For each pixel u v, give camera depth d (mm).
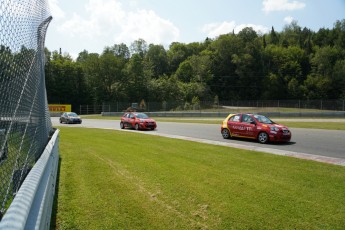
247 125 14453
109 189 6004
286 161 8828
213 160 9016
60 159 9305
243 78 95938
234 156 9719
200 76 97000
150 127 21453
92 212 4785
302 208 4918
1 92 2758
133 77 80062
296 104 47375
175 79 93250
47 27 7164
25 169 3920
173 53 120250
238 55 98750
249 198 5410
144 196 5574
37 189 2912
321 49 90562
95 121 35562
